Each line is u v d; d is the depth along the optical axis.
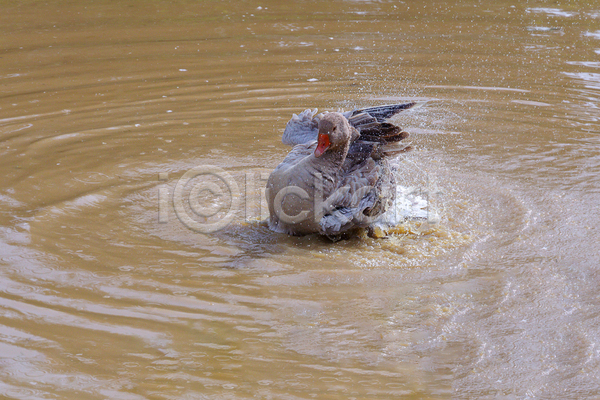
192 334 8.24
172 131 15.89
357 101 17.72
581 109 17.31
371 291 9.34
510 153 14.59
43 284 9.34
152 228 11.38
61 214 11.62
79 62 21.16
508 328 8.35
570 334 8.19
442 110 17.27
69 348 7.86
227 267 10.08
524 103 17.80
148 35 24.56
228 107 17.48
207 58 21.86
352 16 27.81
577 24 26.62
